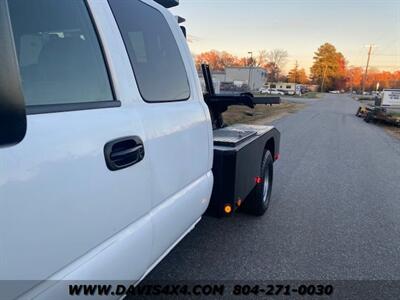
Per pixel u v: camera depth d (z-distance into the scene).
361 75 118.19
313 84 117.62
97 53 1.61
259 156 3.93
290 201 5.20
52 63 1.46
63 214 1.23
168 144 2.00
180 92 2.34
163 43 2.25
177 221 2.17
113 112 1.57
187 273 3.05
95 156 1.38
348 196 5.55
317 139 12.43
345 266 3.29
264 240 3.78
